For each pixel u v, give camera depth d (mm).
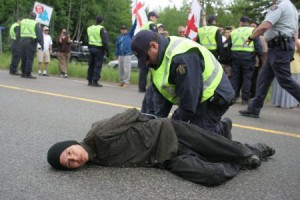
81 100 7871
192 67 3641
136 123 3699
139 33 3736
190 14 10672
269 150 4277
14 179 3422
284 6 6207
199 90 3678
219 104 3863
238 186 3477
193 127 3684
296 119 7094
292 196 3340
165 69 3727
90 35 10938
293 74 8633
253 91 9695
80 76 14289
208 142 3654
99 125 3648
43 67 15562
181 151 3664
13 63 13133
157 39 3709
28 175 3520
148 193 3236
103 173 3586
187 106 3666
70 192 3195
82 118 6090
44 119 5863
